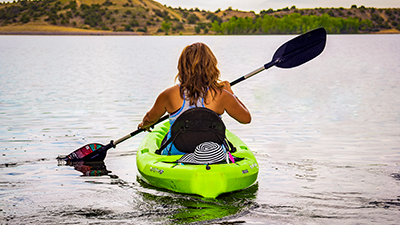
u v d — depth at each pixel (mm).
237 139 4152
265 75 13852
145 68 16578
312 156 4238
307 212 2742
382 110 7027
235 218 2646
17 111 6844
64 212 2760
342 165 3893
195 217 2672
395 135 5199
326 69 15734
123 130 5527
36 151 4430
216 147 3240
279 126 5828
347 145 4707
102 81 11719
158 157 3465
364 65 17266
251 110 7180
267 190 3207
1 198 3023
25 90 9562
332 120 6234
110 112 6840
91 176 3611
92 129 5574
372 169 3752
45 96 8617
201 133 3260
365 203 2906
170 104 3254
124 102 7910
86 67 16906
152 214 2725
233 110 3314
